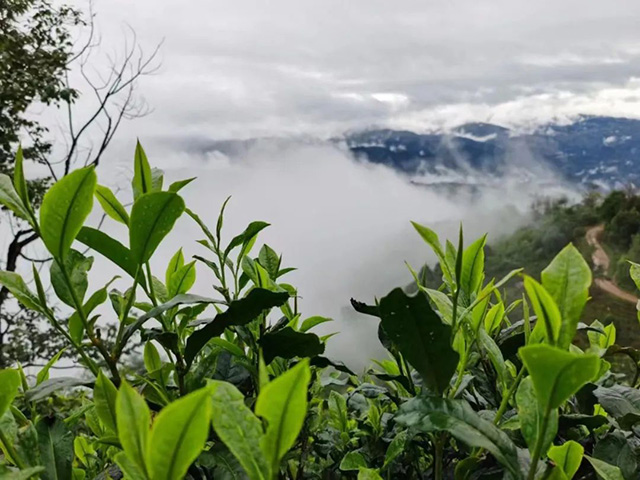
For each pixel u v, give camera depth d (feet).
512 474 2.02
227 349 3.35
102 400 2.34
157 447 1.54
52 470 2.49
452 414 2.17
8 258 36.52
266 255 4.20
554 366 1.74
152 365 3.30
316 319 3.84
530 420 2.14
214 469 2.58
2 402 2.24
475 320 2.95
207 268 3.71
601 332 3.50
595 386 3.10
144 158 3.13
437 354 2.39
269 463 1.57
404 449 3.26
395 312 2.37
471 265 3.06
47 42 41.68
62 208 2.48
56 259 2.59
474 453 2.81
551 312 2.04
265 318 3.46
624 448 2.61
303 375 1.49
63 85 39.83
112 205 3.12
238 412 1.75
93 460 3.62
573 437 3.17
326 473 3.61
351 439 3.93
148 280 3.16
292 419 1.54
